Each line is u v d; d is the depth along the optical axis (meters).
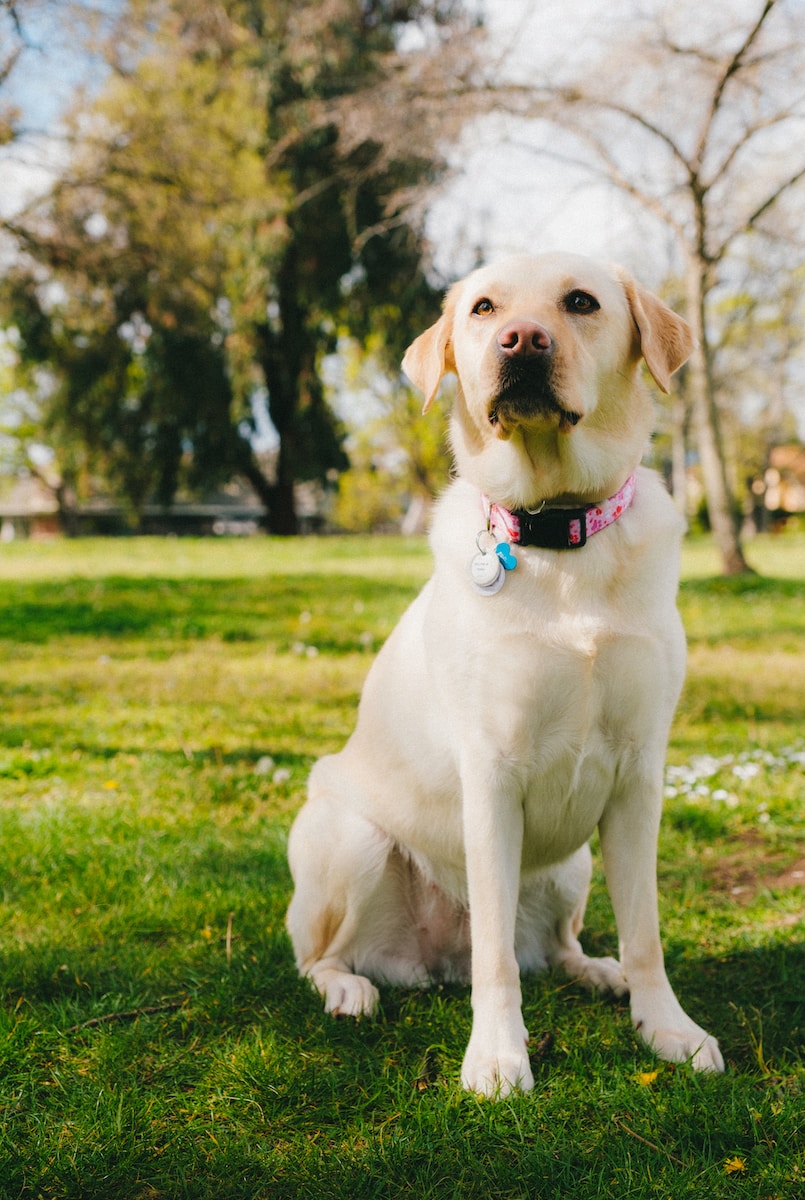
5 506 62.50
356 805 2.84
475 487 2.60
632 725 2.37
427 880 2.80
